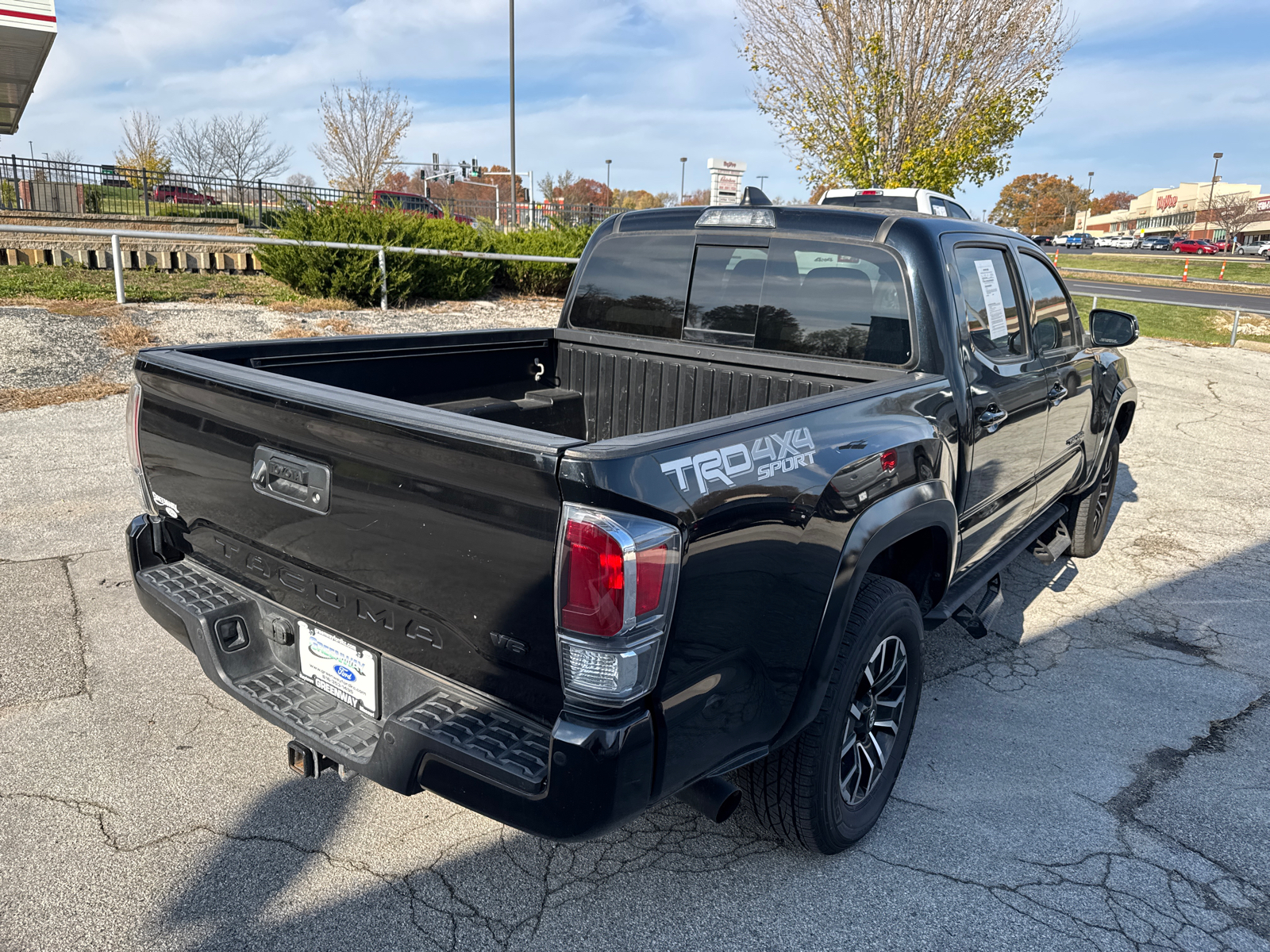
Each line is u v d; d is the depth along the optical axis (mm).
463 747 1963
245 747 3135
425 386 3588
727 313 3564
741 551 2051
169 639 3869
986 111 15367
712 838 2789
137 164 41844
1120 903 2559
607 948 2314
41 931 2277
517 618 1914
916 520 2725
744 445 2092
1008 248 3717
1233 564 5477
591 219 24016
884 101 15508
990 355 3406
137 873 2502
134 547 2801
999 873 2670
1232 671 4070
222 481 2533
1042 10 15016
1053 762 3289
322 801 2869
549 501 1785
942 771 3207
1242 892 2625
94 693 3418
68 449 6402
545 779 1883
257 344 2975
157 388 2656
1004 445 3510
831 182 16281
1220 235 106812
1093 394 4617
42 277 12062
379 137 33625
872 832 2852
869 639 2557
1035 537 4301
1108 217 152625
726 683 2096
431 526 1997
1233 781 3201
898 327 3135
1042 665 4102
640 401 3867
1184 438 8938
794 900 2520
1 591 4223
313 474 2221
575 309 4078
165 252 15008
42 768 2959
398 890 2490
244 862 2572
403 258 12578
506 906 2451
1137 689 3887
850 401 2549
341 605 2316
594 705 1855
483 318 12586
